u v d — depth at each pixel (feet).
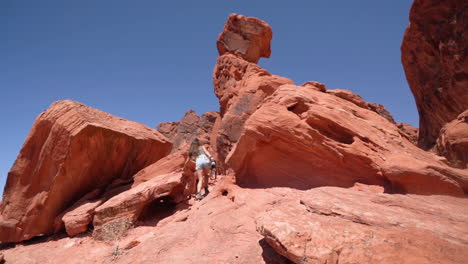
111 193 31.40
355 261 10.39
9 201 31.65
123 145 32.07
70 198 31.24
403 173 17.54
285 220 13.41
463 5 46.34
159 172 31.73
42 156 30.04
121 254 20.38
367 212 13.08
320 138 21.47
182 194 29.19
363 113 26.23
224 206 21.91
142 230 24.30
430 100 57.06
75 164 29.37
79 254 22.74
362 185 19.86
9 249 29.71
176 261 16.03
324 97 26.18
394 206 14.55
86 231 27.55
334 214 13.56
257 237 16.83
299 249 11.34
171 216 25.57
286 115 22.89
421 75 59.31
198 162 27.53
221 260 15.23
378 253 10.40
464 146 34.99
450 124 39.93
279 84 59.47
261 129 23.24
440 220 12.55
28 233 29.63
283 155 23.31
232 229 18.29
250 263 14.23
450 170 17.12
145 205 26.78
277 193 21.18
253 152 24.29
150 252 18.13
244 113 57.72
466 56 45.98
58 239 28.45
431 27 53.11
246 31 77.25
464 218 12.86
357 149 20.54
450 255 9.70
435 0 50.88
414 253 10.03
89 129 28.68
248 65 67.72
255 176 24.98
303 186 22.41
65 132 28.73
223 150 56.65
